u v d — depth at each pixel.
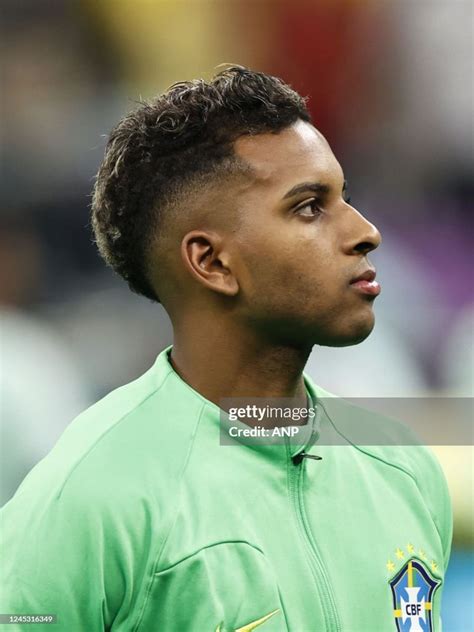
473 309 20.33
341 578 6.07
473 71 22.81
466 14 22.94
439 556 6.58
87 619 5.76
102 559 5.71
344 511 6.30
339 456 6.54
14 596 5.76
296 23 22.83
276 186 5.91
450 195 22.30
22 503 6.05
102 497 5.82
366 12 22.88
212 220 6.04
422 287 20.83
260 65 22.84
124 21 22.16
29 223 19.61
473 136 22.55
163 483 5.90
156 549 5.70
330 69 22.86
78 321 18.42
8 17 21.64
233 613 5.64
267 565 5.83
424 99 22.75
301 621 5.84
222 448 6.12
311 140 6.07
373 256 20.98
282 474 6.18
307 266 5.88
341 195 6.13
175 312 6.38
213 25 22.67
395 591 6.24
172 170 6.12
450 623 13.30
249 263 5.96
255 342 6.14
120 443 6.07
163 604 5.66
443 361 19.12
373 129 22.61
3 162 20.05
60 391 16.19
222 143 6.02
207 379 6.25
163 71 22.52
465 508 14.00
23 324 18.28
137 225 6.31
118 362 17.78
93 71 21.89
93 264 19.42
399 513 6.51
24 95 20.97
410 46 23.36
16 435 13.48
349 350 17.19
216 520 5.84
